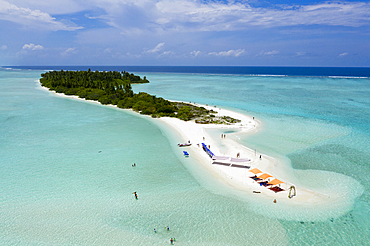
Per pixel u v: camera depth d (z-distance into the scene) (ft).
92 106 389.60
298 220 111.86
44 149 198.39
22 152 191.21
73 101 431.84
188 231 105.09
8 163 170.50
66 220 111.14
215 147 202.69
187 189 138.51
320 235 102.58
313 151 189.47
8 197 128.57
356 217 113.19
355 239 100.27
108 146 207.10
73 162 173.58
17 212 116.26
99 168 164.14
